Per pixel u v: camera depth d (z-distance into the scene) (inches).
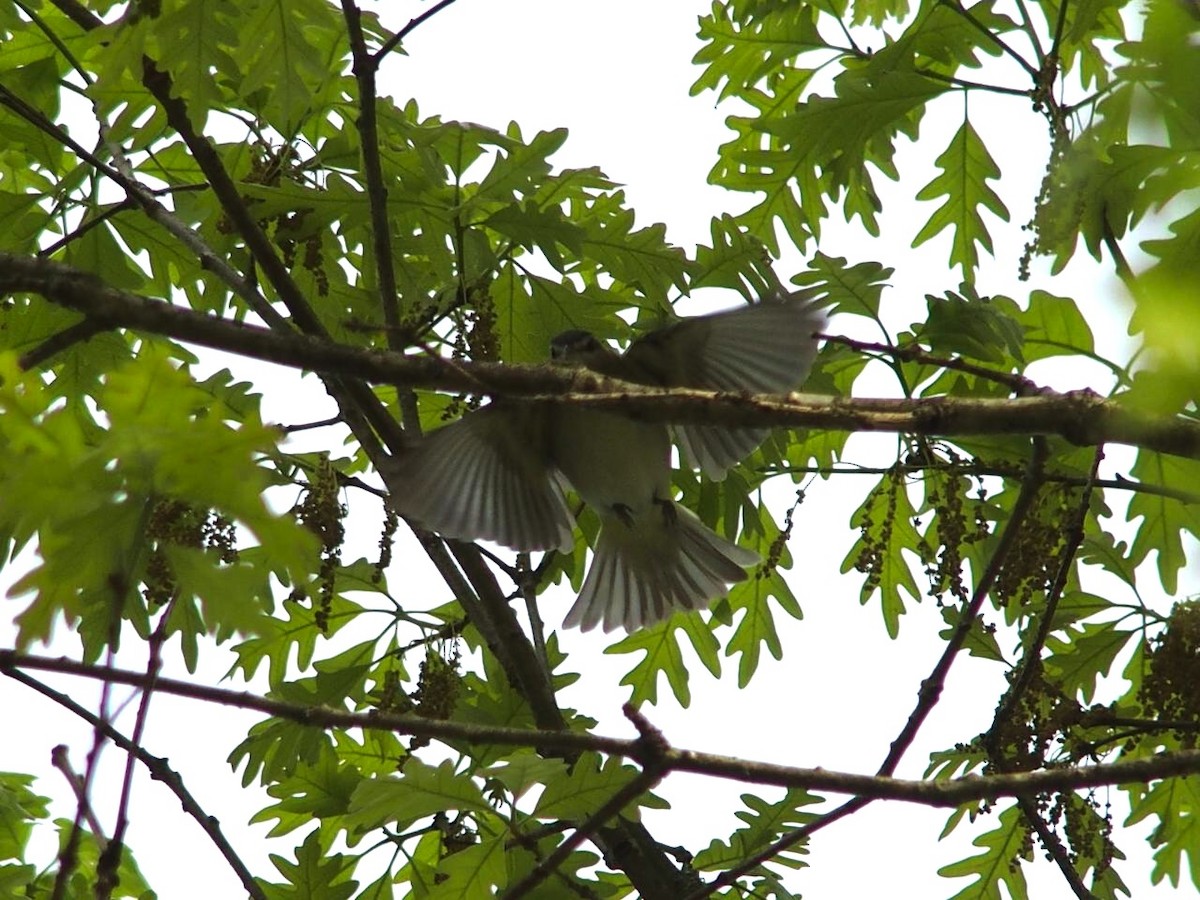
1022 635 414.0
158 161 476.1
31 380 173.9
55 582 171.8
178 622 432.8
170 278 487.8
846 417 236.5
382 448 409.4
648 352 409.7
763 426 239.9
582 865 364.2
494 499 428.5
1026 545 366.0
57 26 468.8
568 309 457.7
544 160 403.9
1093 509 415.8
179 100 381.1
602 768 269.1
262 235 391.2
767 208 539.8
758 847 379.9
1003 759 314.5
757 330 400.8
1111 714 343.6
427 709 386.9
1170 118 130.0
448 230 437.7
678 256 453.1
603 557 459.5
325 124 469.1
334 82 434.0
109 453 169.5
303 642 456.4
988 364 426.3
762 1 520.1
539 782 256.4
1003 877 419.8
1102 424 228.8
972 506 432.5
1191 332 112.4
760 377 406.6
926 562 397.7
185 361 474.9
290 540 172.4
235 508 172.4
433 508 408.8
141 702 195.0
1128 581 416.5
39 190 505.4
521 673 394.0
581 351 412.2
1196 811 418.9
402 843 388.8
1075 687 405.4
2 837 418.0
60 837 415.2
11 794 423.2
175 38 343.3
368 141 362.3
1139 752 398.6
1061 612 410.3
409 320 402.9
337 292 462.9
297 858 378.6
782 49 541.6
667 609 453.1
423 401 495.5
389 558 401.4
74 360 466.9
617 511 446.9
